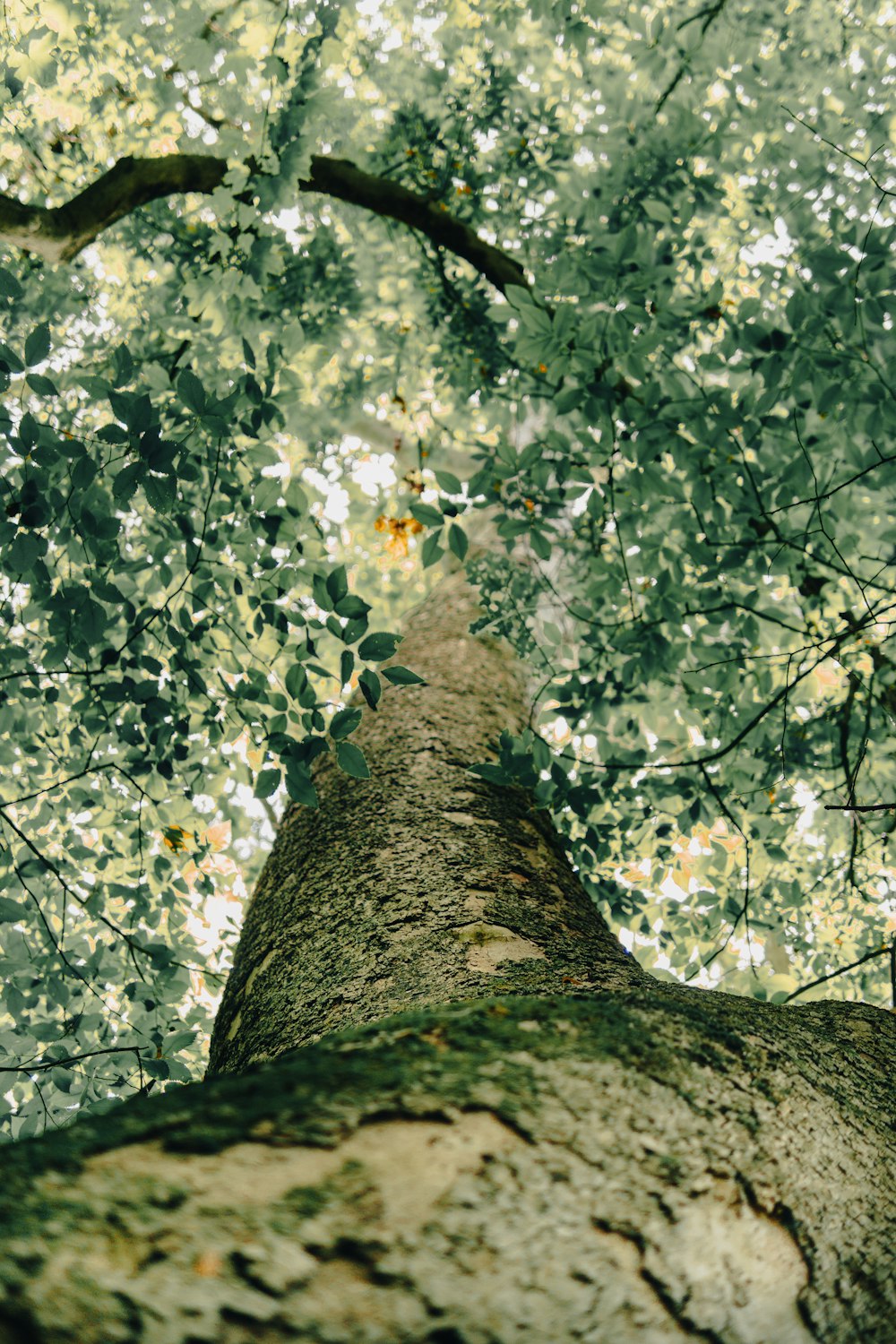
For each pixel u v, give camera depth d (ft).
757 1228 2.42
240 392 7.59
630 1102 2.45
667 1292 2.14
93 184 9.80
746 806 11.11
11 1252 1.53
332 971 5.24
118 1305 1.53
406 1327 1.74
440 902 5.75
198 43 8.29
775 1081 2.98
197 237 12.33
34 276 11.62
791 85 11.71
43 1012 12.42
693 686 10.87
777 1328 2.37
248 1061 4.88
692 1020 3.11
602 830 11.43
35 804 12.09
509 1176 2.05
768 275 11.27
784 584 11.45
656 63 11.34
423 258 14.96
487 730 9.64
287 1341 1.63
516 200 14.33
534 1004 2.97
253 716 9.03
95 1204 1.69
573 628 13.96
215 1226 1.71
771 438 9.63
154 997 10.52
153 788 9.93
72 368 11.19
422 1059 2.43
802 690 10.89
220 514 8.55
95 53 11.23
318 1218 1.80
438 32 14.01
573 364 8.48
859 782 12.53
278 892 7.13
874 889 13.94
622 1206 2.17
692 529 9.68
